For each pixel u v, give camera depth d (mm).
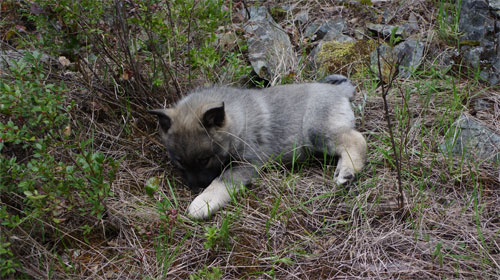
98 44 1763
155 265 1438
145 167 1696
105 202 1494
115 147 1726
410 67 1965
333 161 1719
